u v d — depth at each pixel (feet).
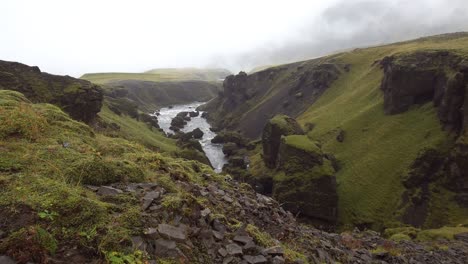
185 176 39.29
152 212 25.54
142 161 37.70
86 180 28.02
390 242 70.44
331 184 295.28
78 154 31.99
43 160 28.53
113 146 40.24
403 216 288.10
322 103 604.08
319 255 39.34
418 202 293.64
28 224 19.89
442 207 282.77
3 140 30.89
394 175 327.47
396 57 448.65
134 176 31.45
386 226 282.77
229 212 37.22
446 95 336.08
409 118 387.55
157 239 22.84
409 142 353.72
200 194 36.78
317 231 56.44
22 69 184.24
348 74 646.33
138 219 23.68
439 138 327.88
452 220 268.82
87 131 43.19
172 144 354.13
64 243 19.69
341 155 389.60
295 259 30.76
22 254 17.83
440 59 392.68
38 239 18.66
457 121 324.19
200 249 25.14
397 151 351.87
